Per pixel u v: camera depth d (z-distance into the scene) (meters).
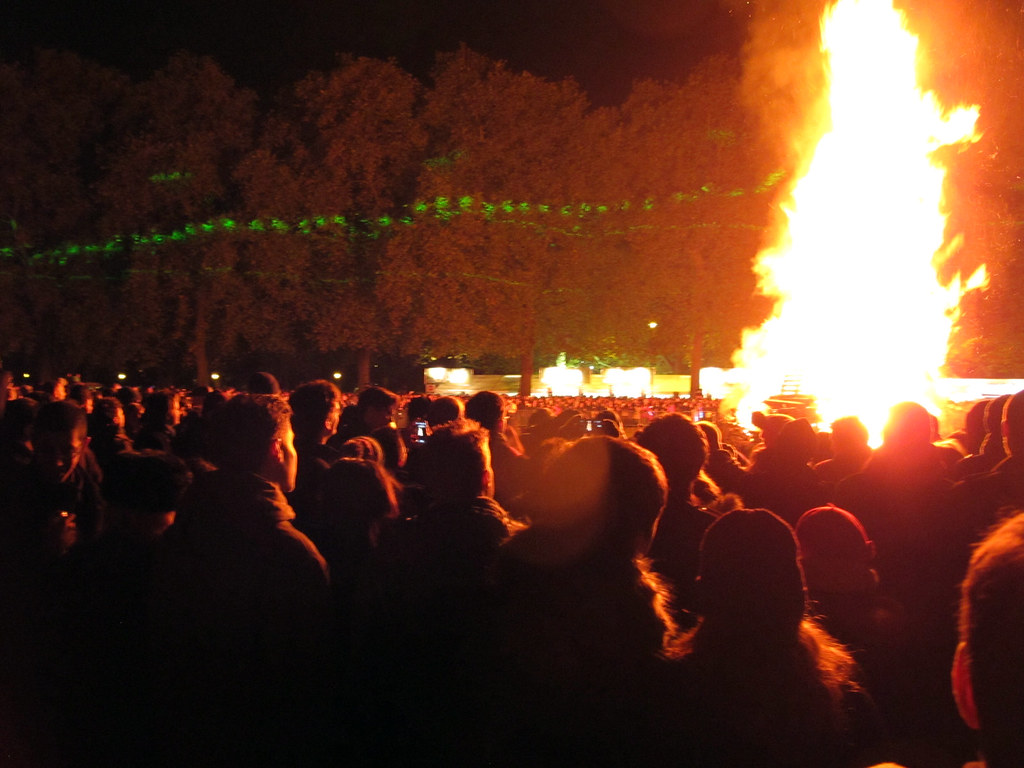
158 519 3.43
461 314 34.91
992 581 1.18
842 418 5.39
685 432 3.86
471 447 3.25
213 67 34.81
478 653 2.66
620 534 2.42
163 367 42.06
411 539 3.18
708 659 2.31
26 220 33.97
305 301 35.72
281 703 2.95
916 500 4.09
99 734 3.31
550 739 2.32
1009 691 1.13
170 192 33.97
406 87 35.66
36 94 33.38
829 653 2.42
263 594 2.96
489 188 36.31
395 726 3.04
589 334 37.47
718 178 35.78
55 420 3.79
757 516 2.40
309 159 35.53
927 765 3.26
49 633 3.35
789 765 2.21
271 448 3.19
